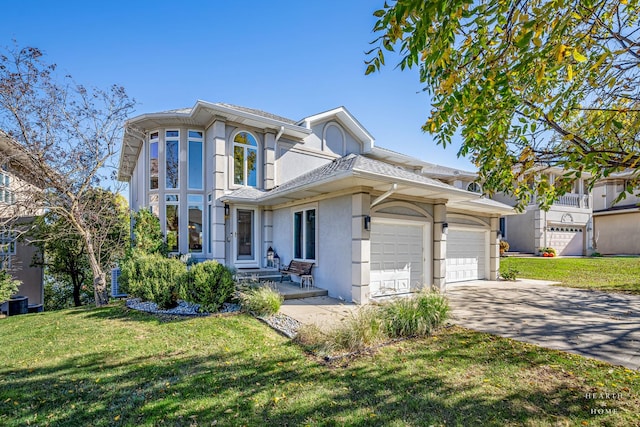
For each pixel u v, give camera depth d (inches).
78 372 209.0
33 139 466.9
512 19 129.6
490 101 142.9
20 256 652.1
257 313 336.2
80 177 516.7
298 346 247.3
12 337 299.6
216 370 205.9
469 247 629.6
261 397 171.0
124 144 676.1
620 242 1034.1
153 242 545.0
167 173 593.0
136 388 184.2
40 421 154.2
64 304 750.5
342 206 420.5
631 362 213.0
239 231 577.3
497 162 175.2
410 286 458.6
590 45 139.8
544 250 916.0
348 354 227.0
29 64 464.4
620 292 493.7
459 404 161.8
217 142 557.0
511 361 214.7
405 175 406.0
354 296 389.1
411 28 111.2
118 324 327.0
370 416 152.1
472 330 285.3
